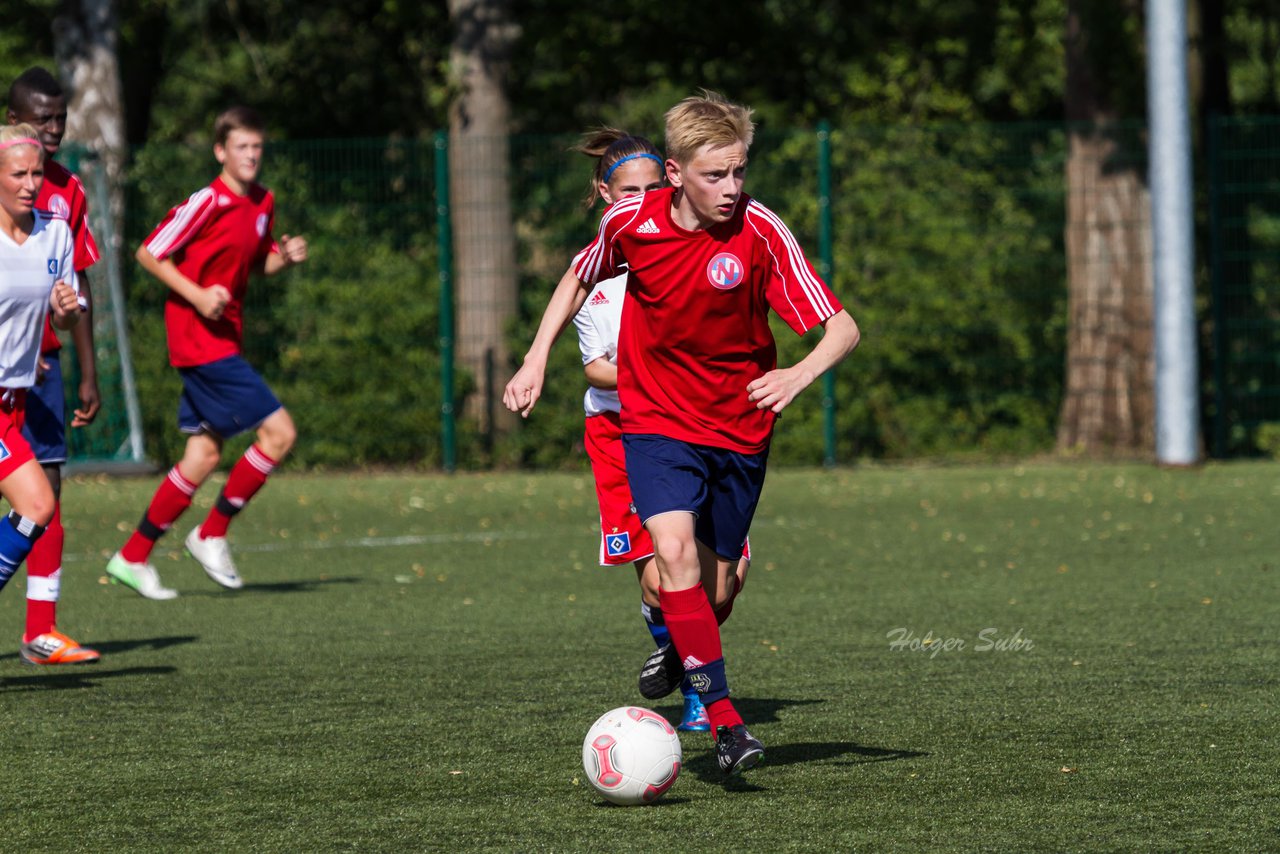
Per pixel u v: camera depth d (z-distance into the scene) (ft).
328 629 77.92
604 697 60.70
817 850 39.99
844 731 54.08
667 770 44.45
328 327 168.86
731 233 46.60
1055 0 259.19
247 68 274.57
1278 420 171.63
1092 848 39.86
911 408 171.32
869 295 169.58
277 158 169.78
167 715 57.98
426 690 62.23
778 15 240.73
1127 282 172.76
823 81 249.75
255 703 59.98
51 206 69.41
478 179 169.27
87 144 182.19
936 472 161.89
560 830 42.27
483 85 184.85
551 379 168.96
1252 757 49.55
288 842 41.47
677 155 45.65
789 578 93.56
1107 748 51.03
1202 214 186.91
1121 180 172.24
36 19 249.75
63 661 67.41
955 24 260.01
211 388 88.63
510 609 83.76
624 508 56.54
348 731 55.01
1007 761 49.44
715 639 46.50
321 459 168.66
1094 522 120.06
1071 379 173.88
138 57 244.01
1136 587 88.12
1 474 61.46
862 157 170.60
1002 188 172.24
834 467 167.22
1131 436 173.17
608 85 241.35
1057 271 173.99
